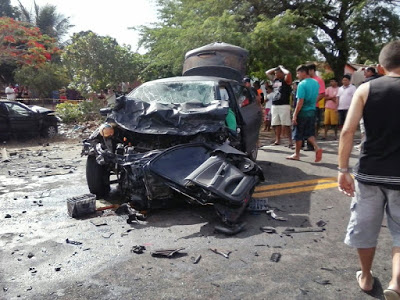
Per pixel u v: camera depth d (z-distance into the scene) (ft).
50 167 25.84
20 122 39.47
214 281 10.12
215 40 41.88
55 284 10.02
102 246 12.37
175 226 14.03
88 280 10.21
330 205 16.47
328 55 55.93
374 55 53.98
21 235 13.43
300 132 24.63
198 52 26.18
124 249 12.12
